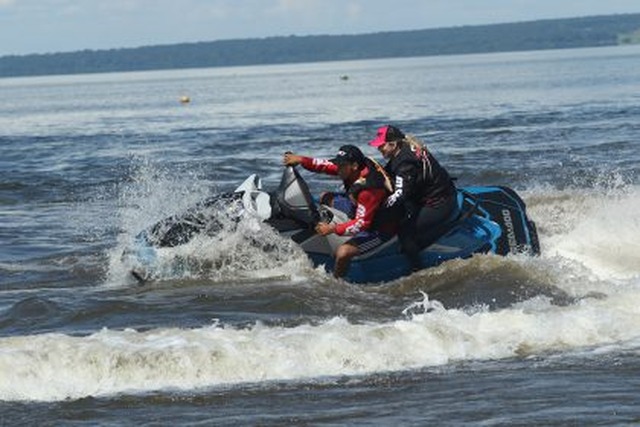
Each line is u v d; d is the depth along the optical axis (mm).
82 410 12156
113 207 30469
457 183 32719
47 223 27484
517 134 48719
